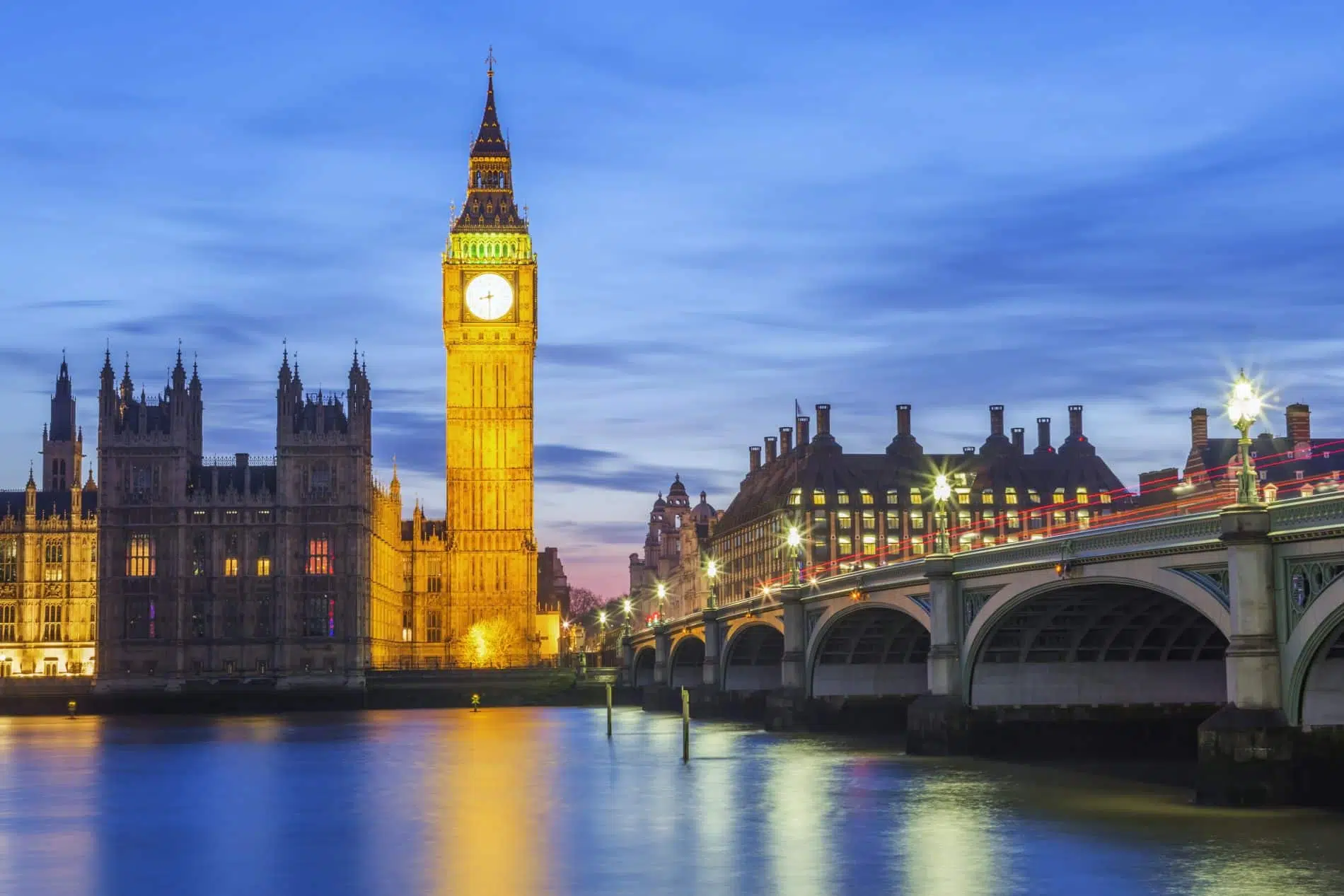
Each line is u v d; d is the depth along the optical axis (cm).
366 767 10194
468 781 9112
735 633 15350
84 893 5612
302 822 7362
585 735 13350
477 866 5994
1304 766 6400
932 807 7381
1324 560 6122
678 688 18688
